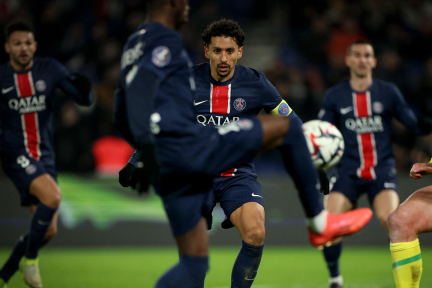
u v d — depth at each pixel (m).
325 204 21.80
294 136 11.19
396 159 35.66
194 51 47.19
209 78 16.23
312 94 40.38
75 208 34.44
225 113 16.17
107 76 43.16
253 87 16.25
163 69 11.08
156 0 11.73
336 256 20.62
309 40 47.44
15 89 19.67
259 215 14.84
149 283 22.69
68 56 46.25
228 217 15.53
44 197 18.77
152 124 11.16
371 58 22.00
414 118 21.39
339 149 12.73
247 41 53.38
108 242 34.41
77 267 27.19
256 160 39.12
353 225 11.53
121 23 47.75
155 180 10.74
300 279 24.06
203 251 12.32
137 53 11.35
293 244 34.75
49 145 20.38
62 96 39.62
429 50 48.41
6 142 19.70
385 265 28.08
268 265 28.23
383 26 48.56
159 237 34.53
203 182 12.18
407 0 50.22
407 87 44.19
